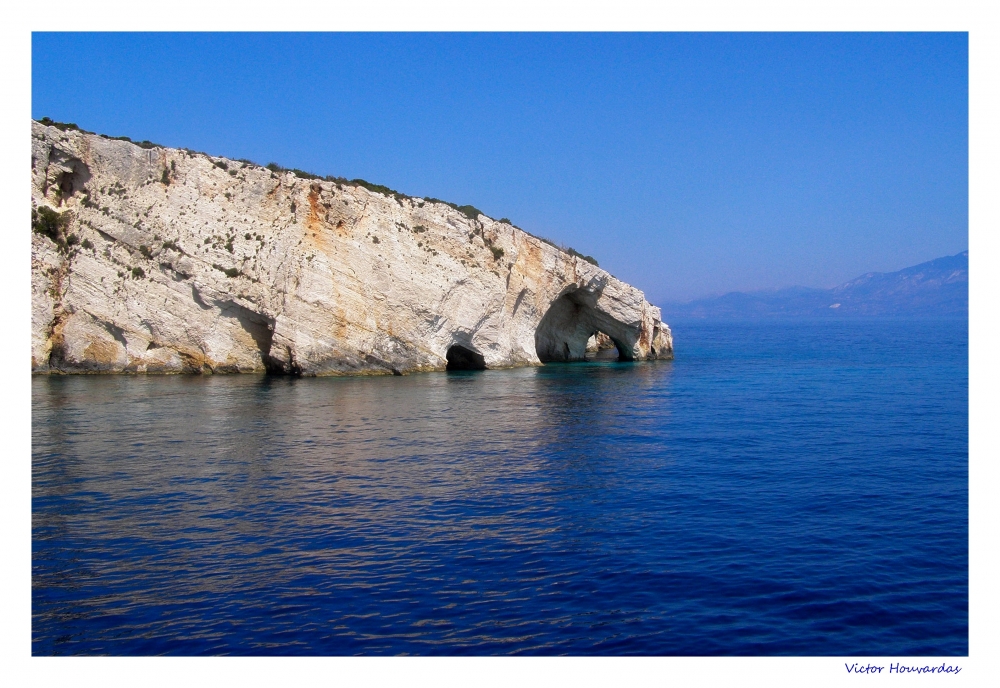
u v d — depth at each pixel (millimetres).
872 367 64375
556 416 33062
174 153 47438
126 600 12617
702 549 15422
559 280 60656
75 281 44562
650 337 71188
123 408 32469
